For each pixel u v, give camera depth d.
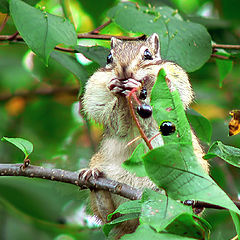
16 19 9.09
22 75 16.88
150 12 11.06
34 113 16.98
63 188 13.75
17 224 13.72
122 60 9.78
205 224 6.30
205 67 15.30
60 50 11.88
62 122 16.84
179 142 6.17
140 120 10.21
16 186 13.51
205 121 12.04
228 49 12.52
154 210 6.08
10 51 16.84
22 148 8.65
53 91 16.67
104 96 10.70
